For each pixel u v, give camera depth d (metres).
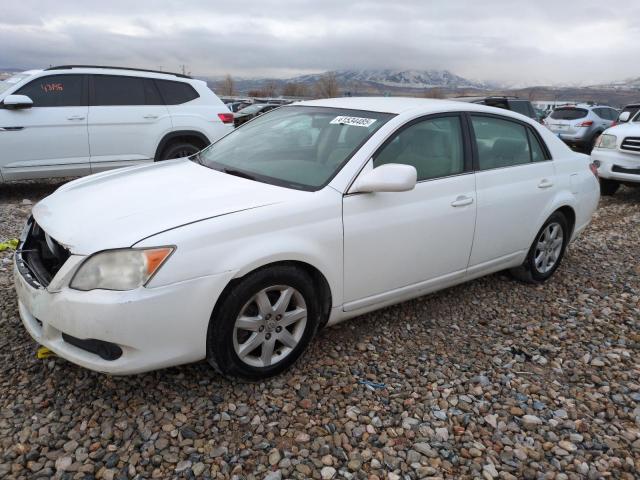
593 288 4.73
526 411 2.87
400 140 3.41
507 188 4.02
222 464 2.34
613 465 2.50
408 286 3.53
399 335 3.63
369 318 3.84
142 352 2.48
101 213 2.75
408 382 3.07
